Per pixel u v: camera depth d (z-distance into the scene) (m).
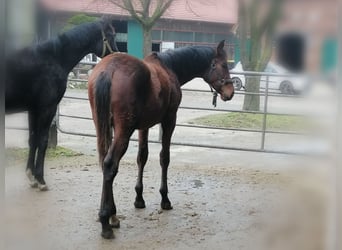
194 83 9.10
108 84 2.64
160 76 3.05
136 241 2.78
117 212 3.35
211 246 2.71
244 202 3.67
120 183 4.19
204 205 3.60
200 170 4.80
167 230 3.00
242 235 2.88
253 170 4.77
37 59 3.66
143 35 6.09
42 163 3.83
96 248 2.62
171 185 4.21
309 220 1.77
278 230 1.94
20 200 3.03
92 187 4.01
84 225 3.01
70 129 6.88
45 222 2.84
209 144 5.96
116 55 2.86
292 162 2.18
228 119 7.02
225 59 3.74
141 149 3.37
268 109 5.36
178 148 5.93
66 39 3.90
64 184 4.07
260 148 5.51
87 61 6.59
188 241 2.80
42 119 3.84
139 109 2.80
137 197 3.45
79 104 9.01
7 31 1.79
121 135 2.73
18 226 2.16
